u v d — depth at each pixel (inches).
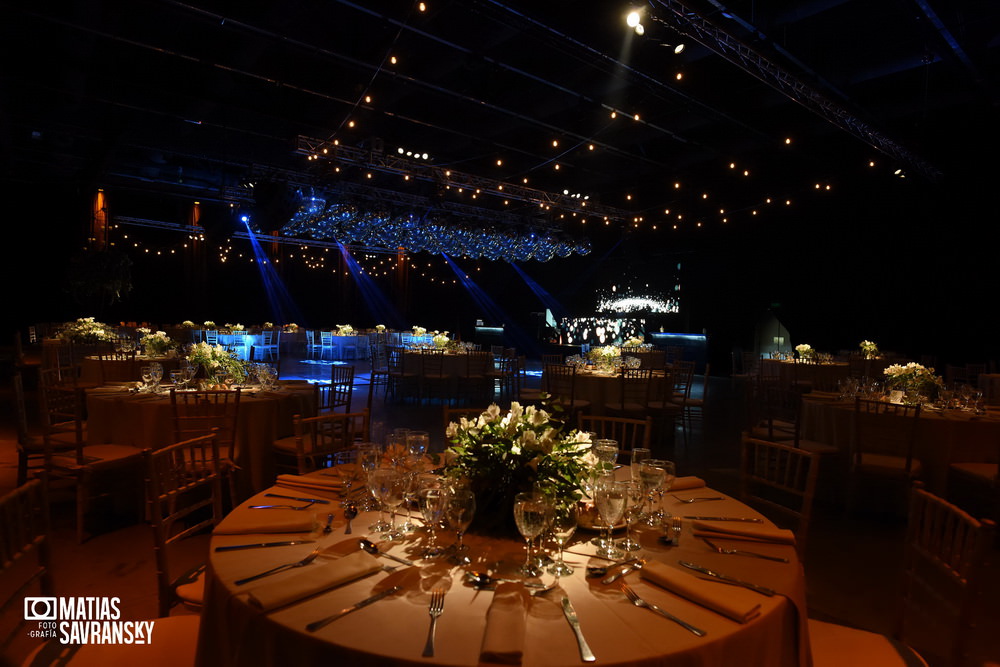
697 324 587.8
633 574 64.6
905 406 171.3
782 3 241.9
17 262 556.1
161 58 304.0
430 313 863.7
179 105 354.0
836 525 173.5
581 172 481.1
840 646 74.9
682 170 463.5
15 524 71.5
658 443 271.6
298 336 677.9
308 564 65.0
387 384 401.1
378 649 48.6
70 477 152.9
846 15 252.1
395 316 881.5
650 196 540.1
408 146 418.3
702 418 325.1
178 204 653.3
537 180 499.2
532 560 66.2
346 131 386.6
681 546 73.0
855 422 175.5
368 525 77.2
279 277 810.8
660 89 297.4
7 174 492.1
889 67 282.0
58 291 572.4
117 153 442.6
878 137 328.5
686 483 97.1
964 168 399.2
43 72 294.5
